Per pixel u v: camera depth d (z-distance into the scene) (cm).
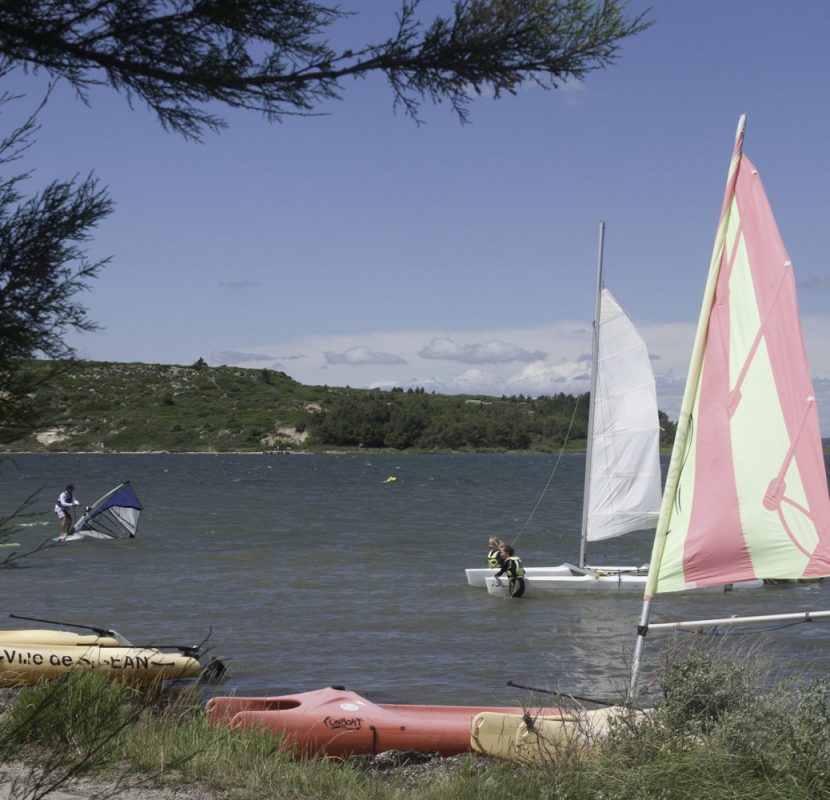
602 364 2405
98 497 6344
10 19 424
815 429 724
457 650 1605
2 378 379
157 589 2255
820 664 1332
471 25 454
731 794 598
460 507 5781
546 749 712
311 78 463
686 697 709
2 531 400
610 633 1772
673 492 761
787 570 723
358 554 3070
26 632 1267
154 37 436
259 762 737
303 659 1519
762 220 746
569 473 12550
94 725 703
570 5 454
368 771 829
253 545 3322
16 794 561
